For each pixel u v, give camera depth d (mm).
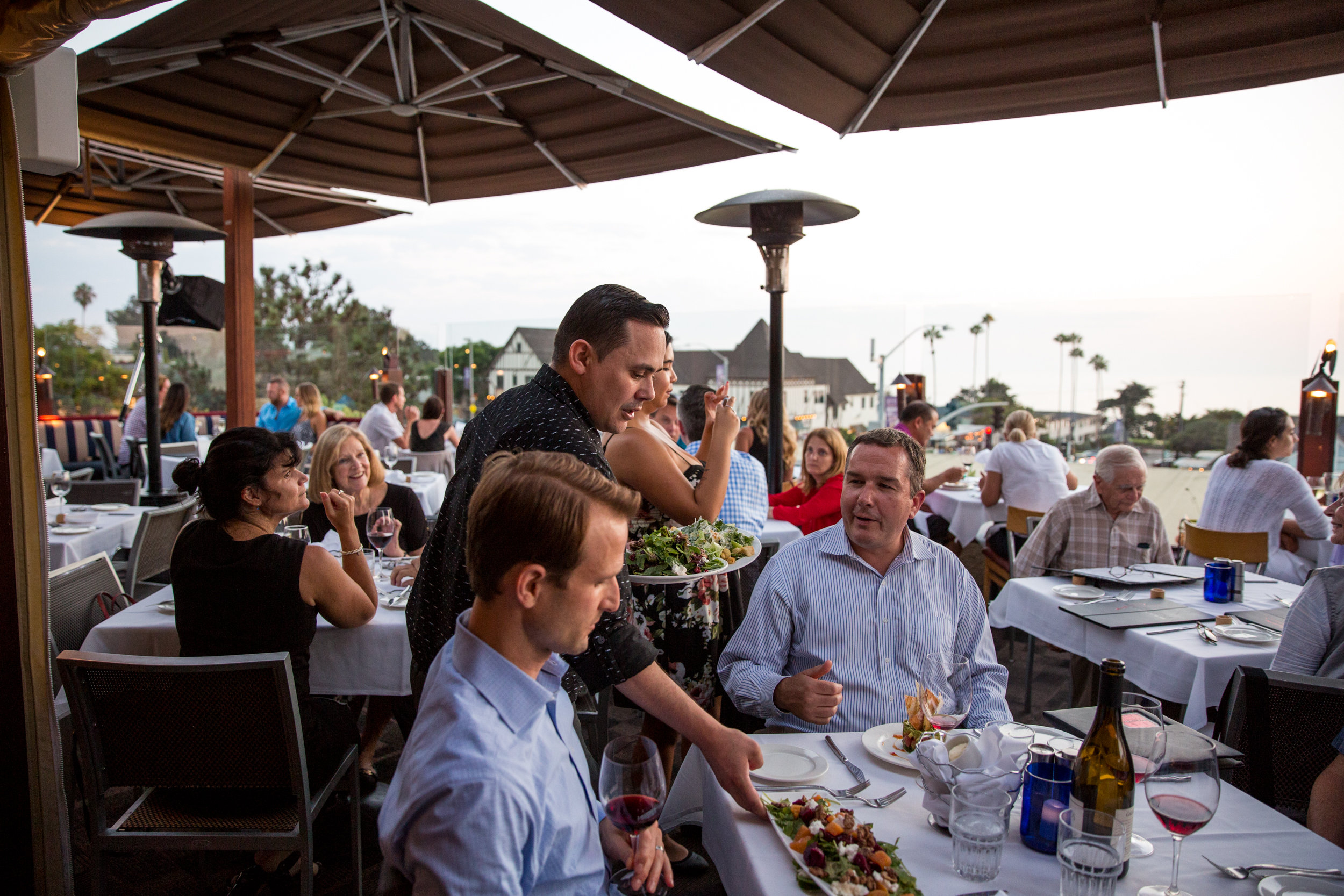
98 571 2770
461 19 3105
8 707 1806
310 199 6090
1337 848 1261
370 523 3084
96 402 15641
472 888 847
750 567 2992
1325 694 1742
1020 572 3621
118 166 5914
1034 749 1406
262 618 2064
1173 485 7734
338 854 2441
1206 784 1100
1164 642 2523
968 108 3252
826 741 1645
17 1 1613
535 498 931
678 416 4598
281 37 3318
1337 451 6195
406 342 12000
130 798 2732
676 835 2545
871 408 9305
